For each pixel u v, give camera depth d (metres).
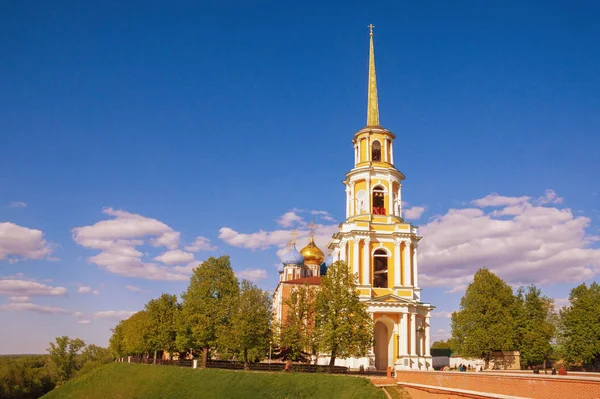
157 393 64.25
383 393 45.06
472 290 76.44
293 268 120.69
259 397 51.88
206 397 56.31
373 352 70.81
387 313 70.12
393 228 75.19
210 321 70.19
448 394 36.22
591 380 25.02
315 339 62.53
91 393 80.38
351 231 73.69
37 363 158.75
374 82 84.38
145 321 94.38
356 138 81.00
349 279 63.22
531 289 81.00
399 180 79.25
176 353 98.31
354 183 78.69
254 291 66.94
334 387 48.78
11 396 117.50
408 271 73.75
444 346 151.50
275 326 66.25
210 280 73.81
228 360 74.19
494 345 71.12
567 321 73.62
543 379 27.83
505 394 30.62
